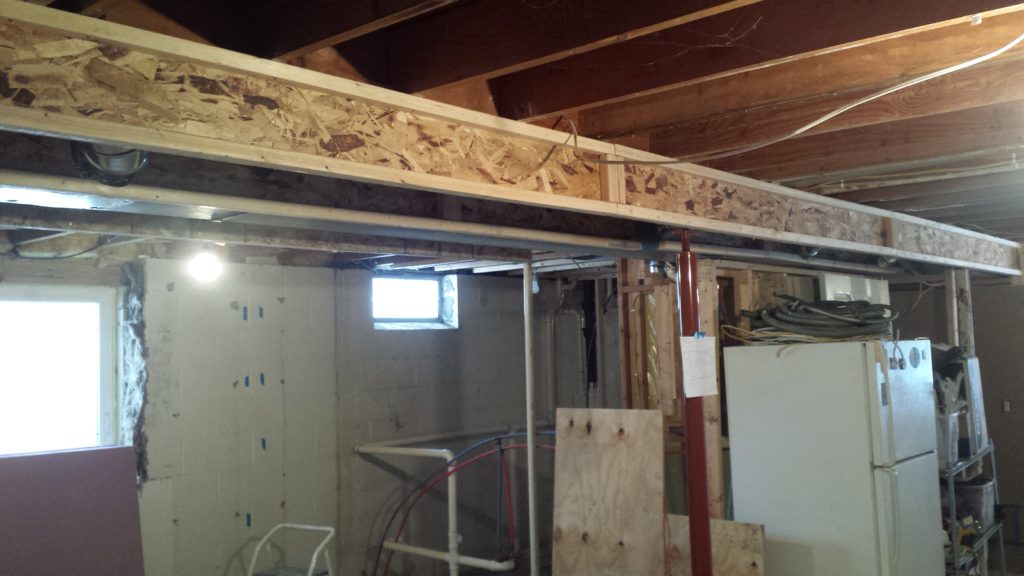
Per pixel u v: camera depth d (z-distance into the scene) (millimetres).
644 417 3861
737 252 4180
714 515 4148
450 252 3945
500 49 2066
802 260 4629
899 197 4141
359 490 5148
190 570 4254
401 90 2268
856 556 3486
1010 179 3838
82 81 1567
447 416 5773
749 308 4555
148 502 4102
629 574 3770
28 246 3541
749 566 3496
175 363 4254
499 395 6172
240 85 1812
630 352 4734
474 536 5879
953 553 4164
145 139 1649
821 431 3605
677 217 3047
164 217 2857
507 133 2430
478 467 5957
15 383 3816
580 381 6852
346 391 5133
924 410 3957
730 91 2594
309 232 3318
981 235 5633
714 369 3295
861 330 3803
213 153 1758
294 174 2471
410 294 5793
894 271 5781
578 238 3455
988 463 6586
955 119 3080
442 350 5781
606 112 2857
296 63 2039
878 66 2346
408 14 1707
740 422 3852
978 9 1852
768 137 2912
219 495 4414
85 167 1877
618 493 3861
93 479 3594
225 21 1932
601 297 6789
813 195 3805
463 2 2131
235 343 4543
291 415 4809
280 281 4805
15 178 1842
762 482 3768
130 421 4141
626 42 2334
